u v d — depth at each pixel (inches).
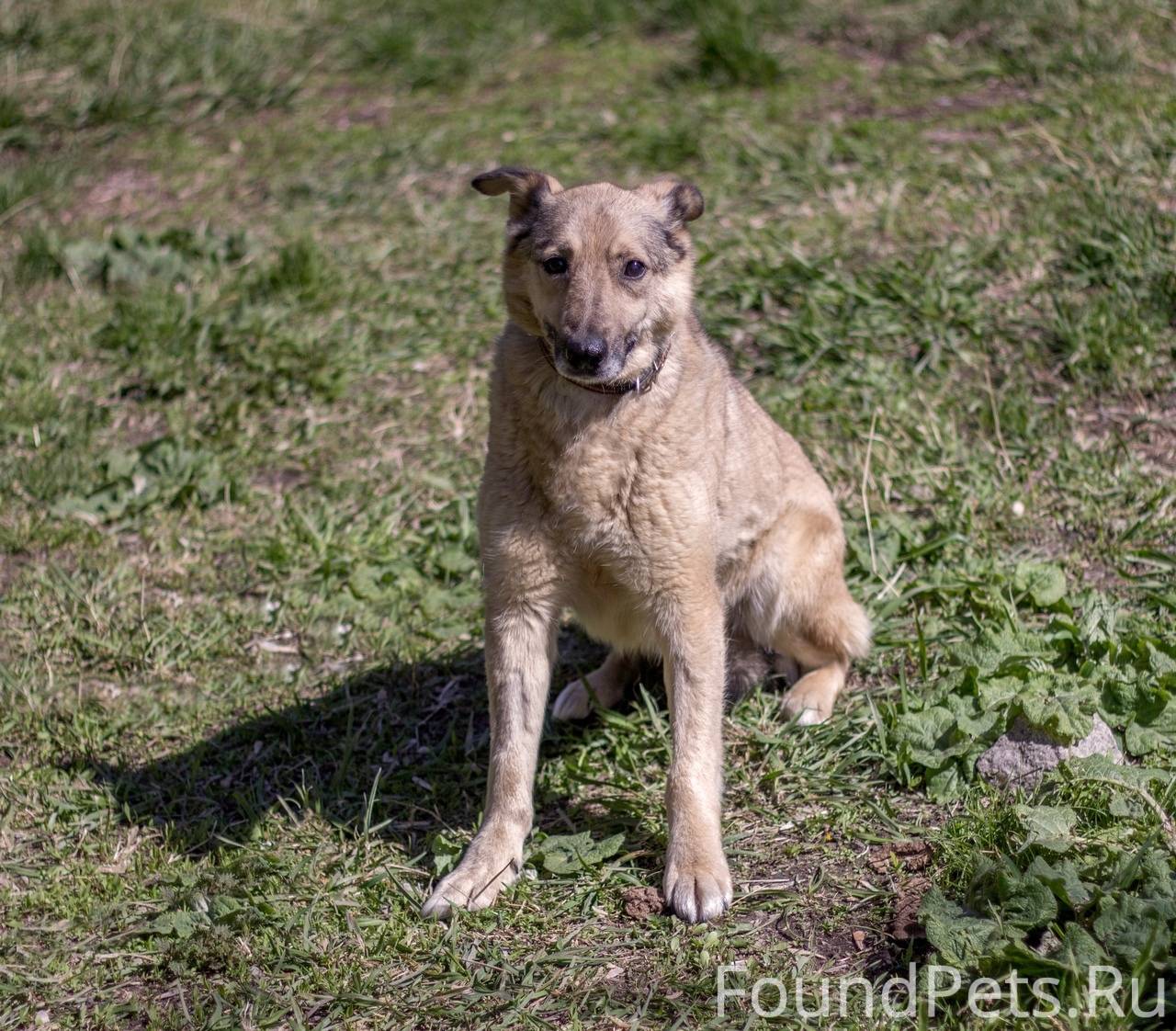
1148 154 281.0
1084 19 350.0
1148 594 184.4
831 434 231.0
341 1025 129.0
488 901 143.9
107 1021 133.5
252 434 248.4
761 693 184.5
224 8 434.3
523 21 419.8
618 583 152.9
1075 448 217.6
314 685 191.5
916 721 160.2
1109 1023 112.4
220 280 291.6
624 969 133.2
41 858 160.6
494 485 151.2
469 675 191.5
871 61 367.6
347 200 326.0
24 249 310.2
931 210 280.8
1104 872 128.0
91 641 201.0
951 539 203.0
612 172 320.2
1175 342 234.1
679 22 408.8
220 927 141.2
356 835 159.2
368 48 407.8
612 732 175.9
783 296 262.7
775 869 145.8
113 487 235.9
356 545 218.5
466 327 270.8
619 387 146.3
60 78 394.0
